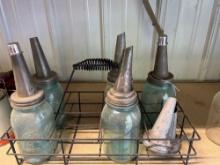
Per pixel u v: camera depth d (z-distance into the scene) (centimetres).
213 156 45
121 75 38
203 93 65
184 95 64
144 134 46
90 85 68
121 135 42
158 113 49
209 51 65
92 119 55
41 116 41
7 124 49
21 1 58
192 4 58
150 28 62
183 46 65
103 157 45
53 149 45
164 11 59
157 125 44
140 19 61
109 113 41
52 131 45
